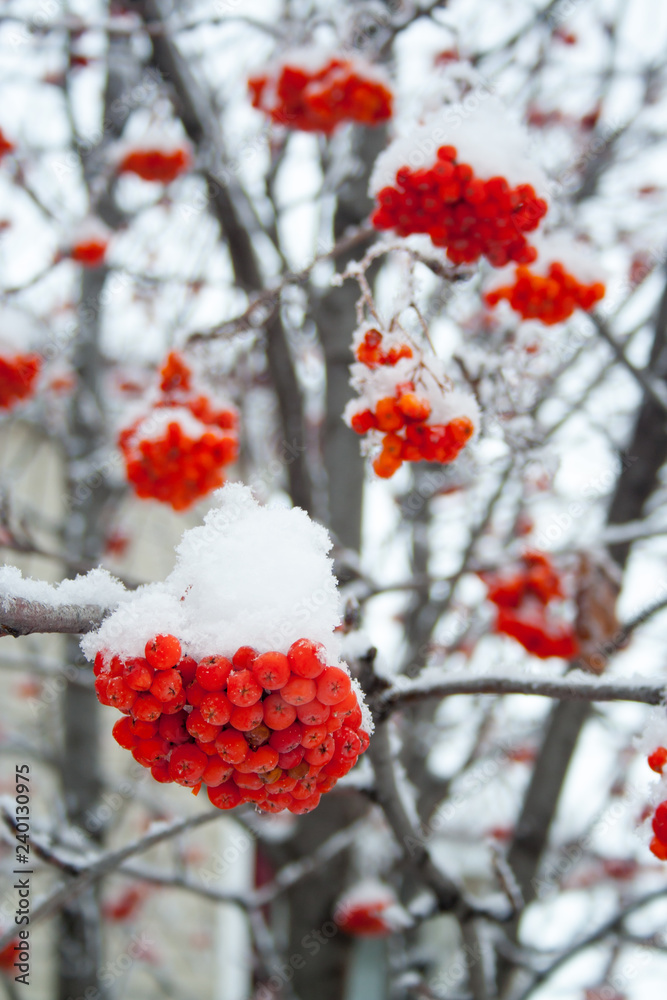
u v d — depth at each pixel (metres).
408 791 3.15
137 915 7.32
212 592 1.54
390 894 4.62
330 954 4.45
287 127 3.89
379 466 2.30
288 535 1.65
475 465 3.18
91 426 6.13
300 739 1.43
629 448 4.92
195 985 10.73
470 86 2.80
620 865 6.46
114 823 5.87
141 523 9.29
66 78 5.52
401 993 4.95
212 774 1.47
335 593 1.59
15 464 6.62
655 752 1.85
